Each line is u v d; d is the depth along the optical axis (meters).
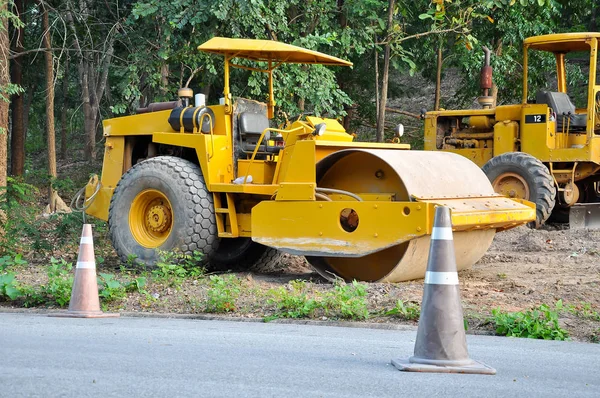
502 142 18.09
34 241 14.79
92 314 8.45
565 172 17.34
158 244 11.62
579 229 16.11
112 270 11.94
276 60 12.20
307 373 5.75
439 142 19.50
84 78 30.14
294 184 10.40
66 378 5.41
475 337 7.48
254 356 6.35
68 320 8.20
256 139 11.95
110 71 24.36
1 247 13.64
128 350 6.50
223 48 11.34
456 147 19.30
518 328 7.62
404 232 9.57
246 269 12.47
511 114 18.09
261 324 8.05
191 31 19.77
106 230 14.77
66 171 30.12
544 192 16.59
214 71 19.50
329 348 6.75
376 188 10.38
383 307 8.59
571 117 17.78
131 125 12.54
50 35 23.91
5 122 15.66
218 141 11.55
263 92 20.34
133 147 12.81
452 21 20.48
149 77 20.61
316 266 10.74
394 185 10.23
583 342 7.30
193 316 8.51
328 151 10.68
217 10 17.84
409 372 5.82
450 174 10.43
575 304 8.87
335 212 10.07
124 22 21.62
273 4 18.95
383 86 21.08
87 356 6.21
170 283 10.12
